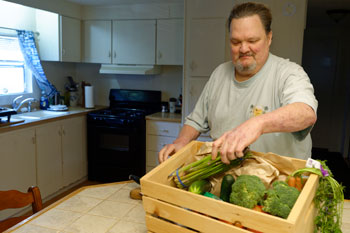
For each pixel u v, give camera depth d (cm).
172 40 369
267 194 79
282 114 95
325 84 553
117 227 108
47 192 327
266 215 68
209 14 316
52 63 402
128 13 381
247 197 78
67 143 352
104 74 439
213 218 78
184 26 327
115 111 394
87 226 108
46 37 369
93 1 364
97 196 133
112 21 389
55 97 389
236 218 72
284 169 94
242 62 128
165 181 96
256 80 135
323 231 88
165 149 127
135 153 361
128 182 149
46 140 320
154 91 417
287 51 298
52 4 345
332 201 88
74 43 389
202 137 330
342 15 389
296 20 292
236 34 122
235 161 95
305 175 91
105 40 395
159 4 367
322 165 91
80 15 396
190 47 327
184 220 80
